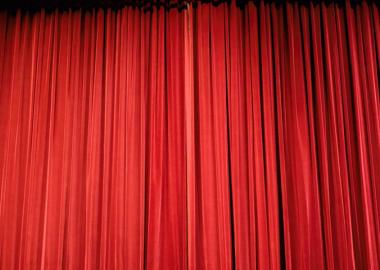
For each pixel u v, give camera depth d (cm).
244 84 189
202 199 175
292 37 188
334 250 169
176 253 171
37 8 201
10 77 195
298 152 177
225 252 168
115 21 201
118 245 172
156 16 198
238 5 196
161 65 191
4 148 187
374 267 164
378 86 185
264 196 173
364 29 189
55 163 183
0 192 181
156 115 186
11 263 173
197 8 196
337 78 183
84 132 188
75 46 196
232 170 176
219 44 191
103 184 179
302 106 182
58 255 172
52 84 191
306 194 171
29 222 175
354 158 178
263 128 183
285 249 167
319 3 194
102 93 192
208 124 183
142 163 179
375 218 170
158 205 176
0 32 197
